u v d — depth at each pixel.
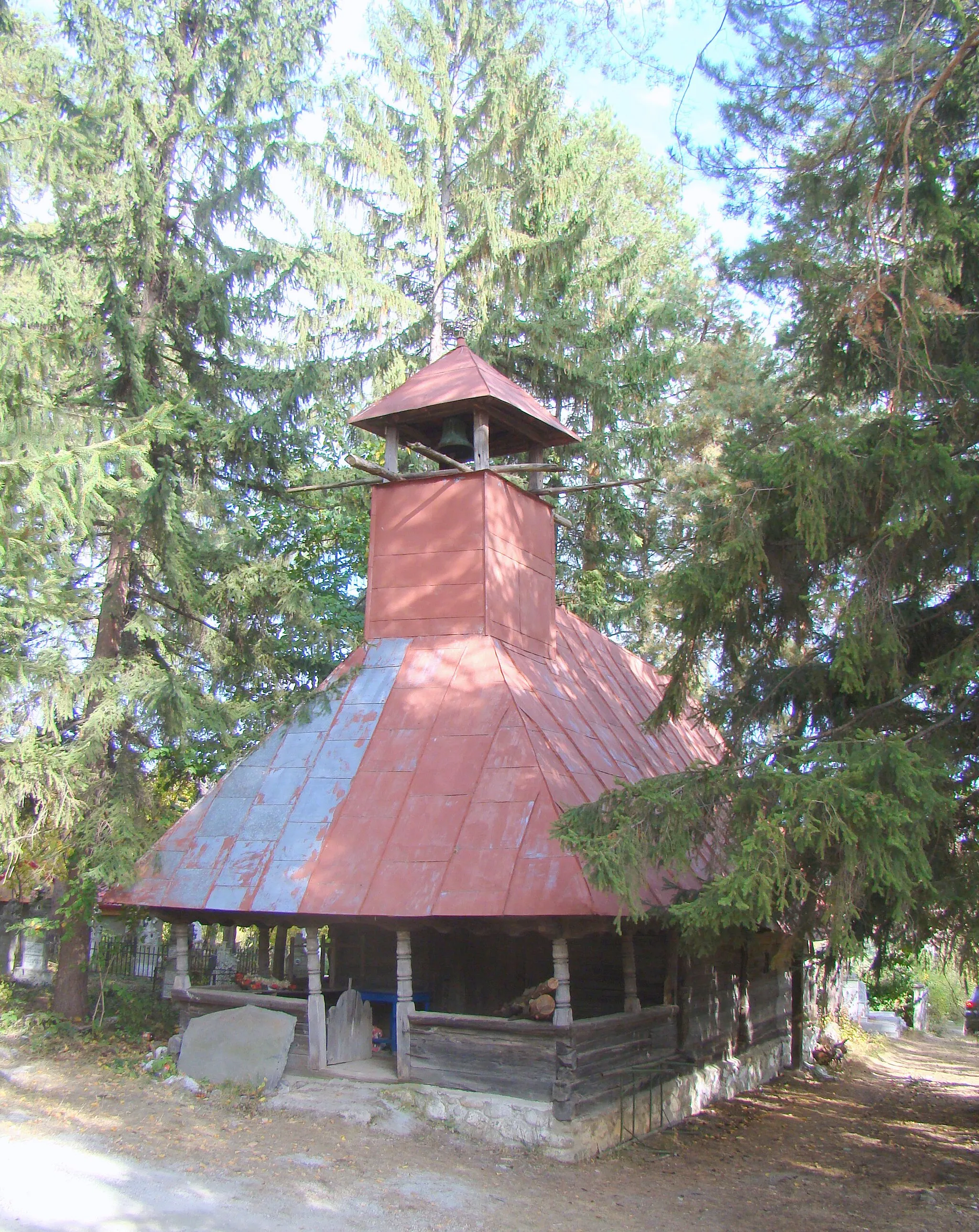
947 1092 18.00
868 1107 16.02
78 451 10.00
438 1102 10.55
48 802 13.25
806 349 10.77
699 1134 12.54
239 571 15.94
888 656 9.43
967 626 10.15
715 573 9.81
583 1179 9.71
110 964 16.38
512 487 14.91
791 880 8.16
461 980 13.52
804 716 11.20
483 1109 10.38
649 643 25.91
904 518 8.91
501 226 23.31
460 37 25.47
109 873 12.66
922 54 9.42
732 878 7.96
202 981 18.33
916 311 9.05
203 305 16.03
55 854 14.29
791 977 19.06
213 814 12.75
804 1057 19.25
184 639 16.75
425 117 24.48
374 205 24.55
